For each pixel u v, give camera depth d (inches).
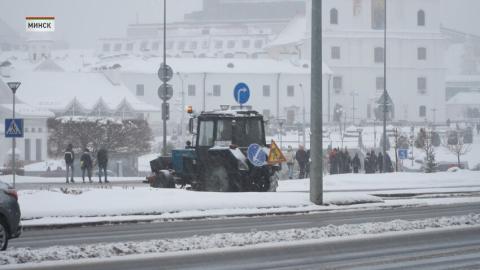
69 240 866.1
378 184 1907.0
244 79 6712.6
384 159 2714.1
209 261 700.0
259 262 696.4
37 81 6112.2
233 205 1192.8
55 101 5876.0
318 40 1229.7
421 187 1814.7
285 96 6752.0
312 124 1254.3
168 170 1521.9
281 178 2527.1
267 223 1035.9
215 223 1043.3
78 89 6131.9
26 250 726.5
